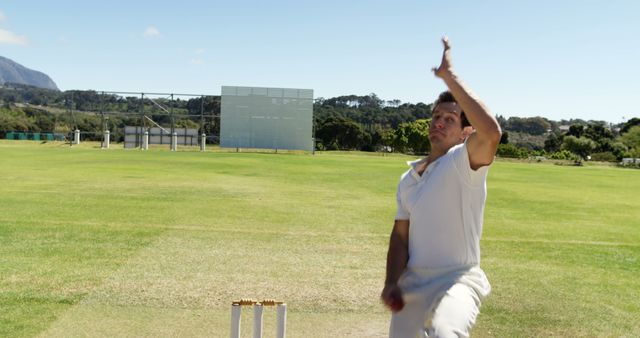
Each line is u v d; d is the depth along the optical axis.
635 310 6.69
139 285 7.03
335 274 7.96
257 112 52.09
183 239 10.04
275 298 6.71
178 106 62.25
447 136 3.30
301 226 11.99
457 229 3.18
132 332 5.45
